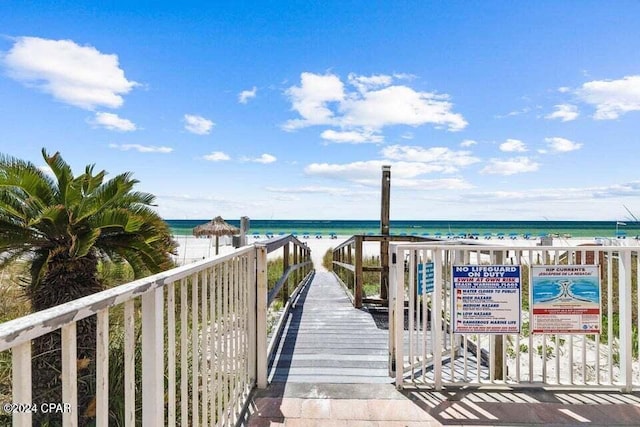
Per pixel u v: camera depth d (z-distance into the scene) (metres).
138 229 3.69
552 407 2.78
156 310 1.48
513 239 33.81
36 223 3.29
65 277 3.44
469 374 3.42
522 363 4.22
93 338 3.24
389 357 3.33
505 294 3.01
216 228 14.19
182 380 1.81
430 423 2.58
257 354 3.11
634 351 4.31
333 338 4.46
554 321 2.98
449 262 3.82
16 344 0.82
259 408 2.76
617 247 2.94
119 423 2.83
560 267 2.97
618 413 2.69
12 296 4.16
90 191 3.70
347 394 2.98
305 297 7.44
